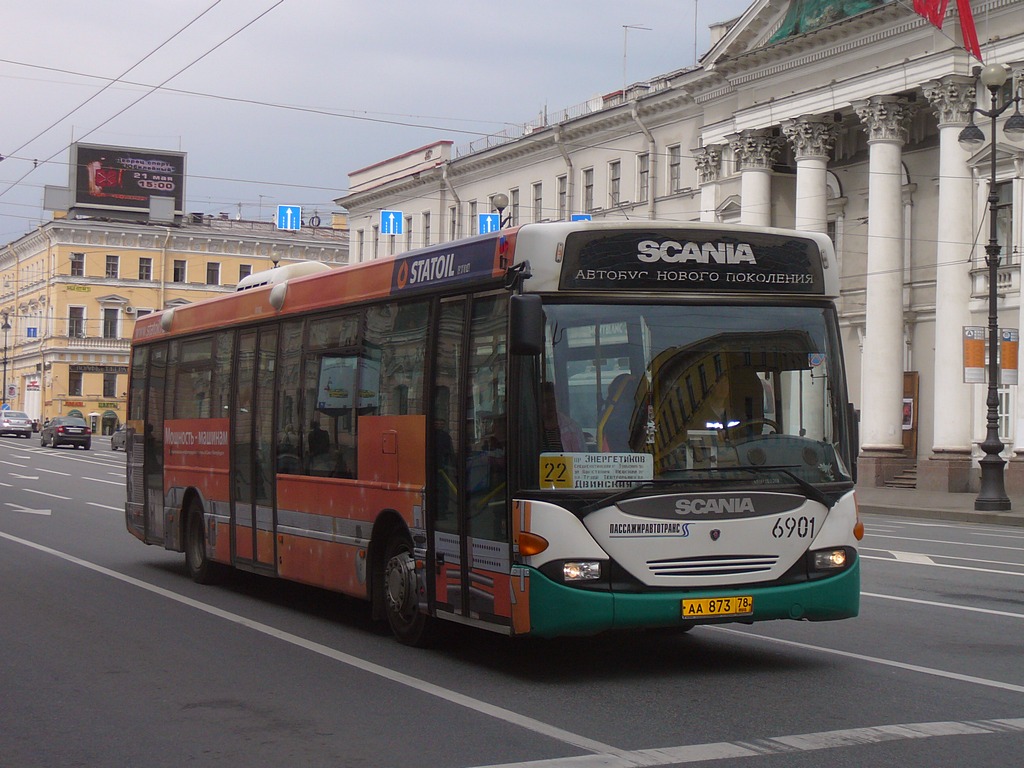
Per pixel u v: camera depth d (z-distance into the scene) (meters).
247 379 12.87
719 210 41.53
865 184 38.28
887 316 35.41
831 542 8.80
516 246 8.63
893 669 8.98
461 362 9.17
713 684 8.47
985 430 33.16
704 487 8.46
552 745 6.77
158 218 68.81
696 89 42.25
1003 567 16.16
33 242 91.31
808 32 36.81
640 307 8.57
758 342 8.80
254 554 12.54
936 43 33.41
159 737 7.09
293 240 90.38
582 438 8.32
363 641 10.35
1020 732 7.05
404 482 9.86
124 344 88.12
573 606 8.15
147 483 15.73
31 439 74.38
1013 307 32.16
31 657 9.58
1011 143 31.97
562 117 50.91
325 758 6.57
